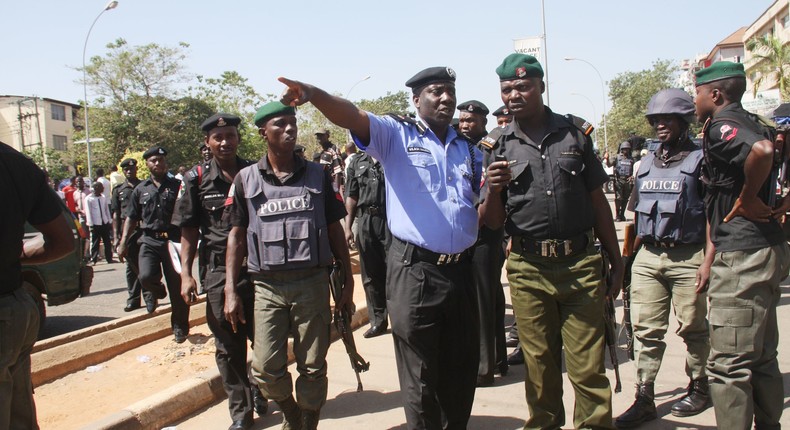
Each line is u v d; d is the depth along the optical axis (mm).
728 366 3223
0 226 2676
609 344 3521
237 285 3967
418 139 3250
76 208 14852
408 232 3195
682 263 4027
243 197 3898
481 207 3373
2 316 2684
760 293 3172
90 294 9875
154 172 6777
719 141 3184
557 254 3299
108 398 4859
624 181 17109
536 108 3307
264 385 3775
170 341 6340
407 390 3246
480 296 4738
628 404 4344
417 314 3188
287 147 3791
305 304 3756
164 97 43250
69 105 55031
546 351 3414
